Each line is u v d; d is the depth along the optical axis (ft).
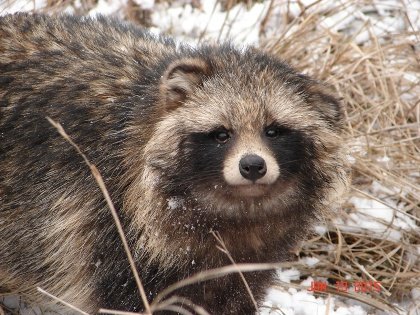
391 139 42.34
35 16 35.29
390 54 45.44
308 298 36.17
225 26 46.93
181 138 28.91
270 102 29.12
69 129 30.96
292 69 30.91
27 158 31.73
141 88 30.63
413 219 39.83
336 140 30.68
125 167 29.89
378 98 43.86
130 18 47.06
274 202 29.73
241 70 29.71
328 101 30.55
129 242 29.99
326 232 39.32
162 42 34.55
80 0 47.03
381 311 36.68
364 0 48.21
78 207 30.73
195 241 29.81
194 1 48.19
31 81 32.40
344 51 44.60
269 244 30.94
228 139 28.76
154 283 30.25
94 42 33.50
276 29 47.03
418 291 37.32
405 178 40.93
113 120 30.45
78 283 31.58
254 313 32.42
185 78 29.45
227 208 29.19
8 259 33.01
